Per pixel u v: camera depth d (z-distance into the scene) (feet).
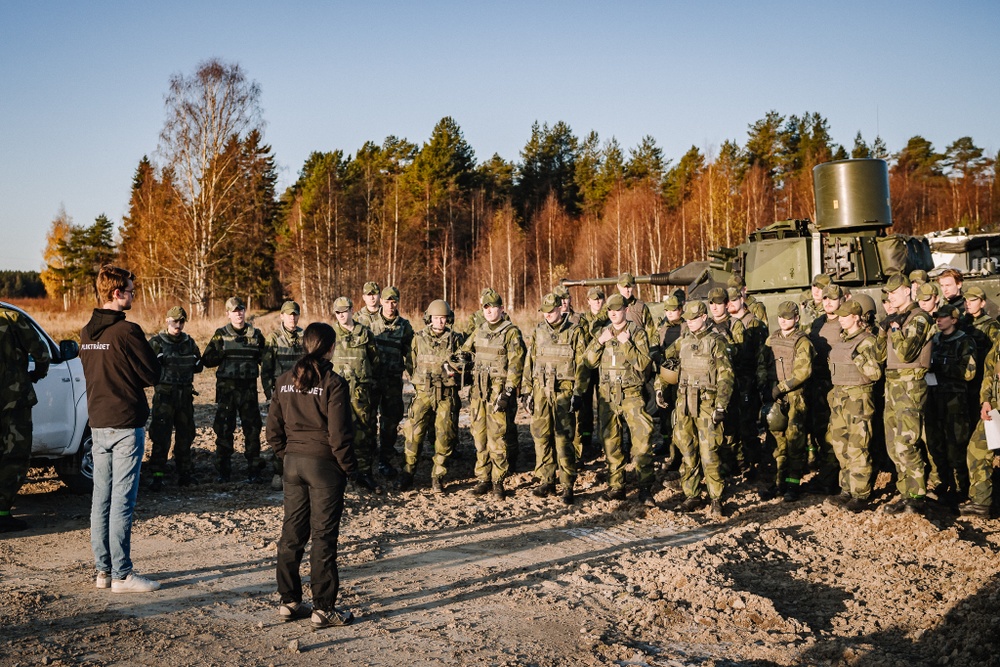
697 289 45.65
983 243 53.78
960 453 26.25
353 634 16.19
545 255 195.52
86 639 15.61
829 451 28.86
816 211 42.27
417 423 29.91
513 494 29.81
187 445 31.04
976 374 26.00
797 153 200.13
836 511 26.13
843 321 26.08
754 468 32.09
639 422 27.81
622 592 19.03
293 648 15.30
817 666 15.25
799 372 27.25
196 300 114.42
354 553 21.99
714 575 19.80
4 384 23.73
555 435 28.86
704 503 28.09
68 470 28.89
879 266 40.45
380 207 192.03
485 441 29.55
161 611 17.31
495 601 18.31
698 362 26.63
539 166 224.94
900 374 25.32
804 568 21.17
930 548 22.45
